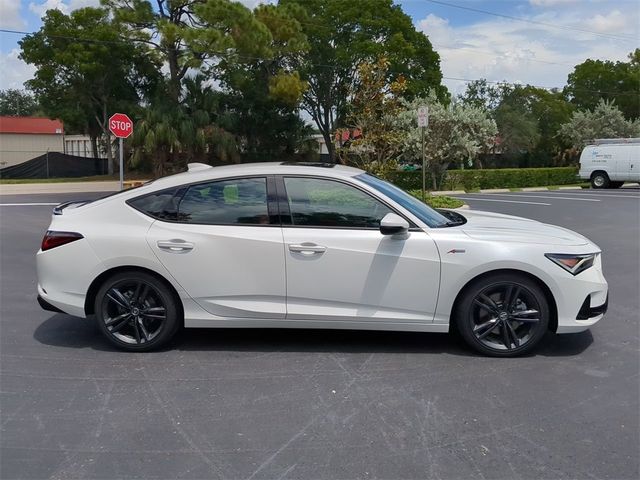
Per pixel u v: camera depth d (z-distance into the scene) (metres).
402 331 5.39
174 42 28.84
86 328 6.00
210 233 5.10
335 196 5.16
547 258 4.96
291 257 5.05
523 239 5.08
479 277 5.06
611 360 5.08
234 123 32.12
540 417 4.04
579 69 50.88
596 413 4.10
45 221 14.58
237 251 5.08
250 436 3.79
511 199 21.75
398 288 5.03
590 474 3.36
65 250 5.22
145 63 33.34
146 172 34.97
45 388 4.54
